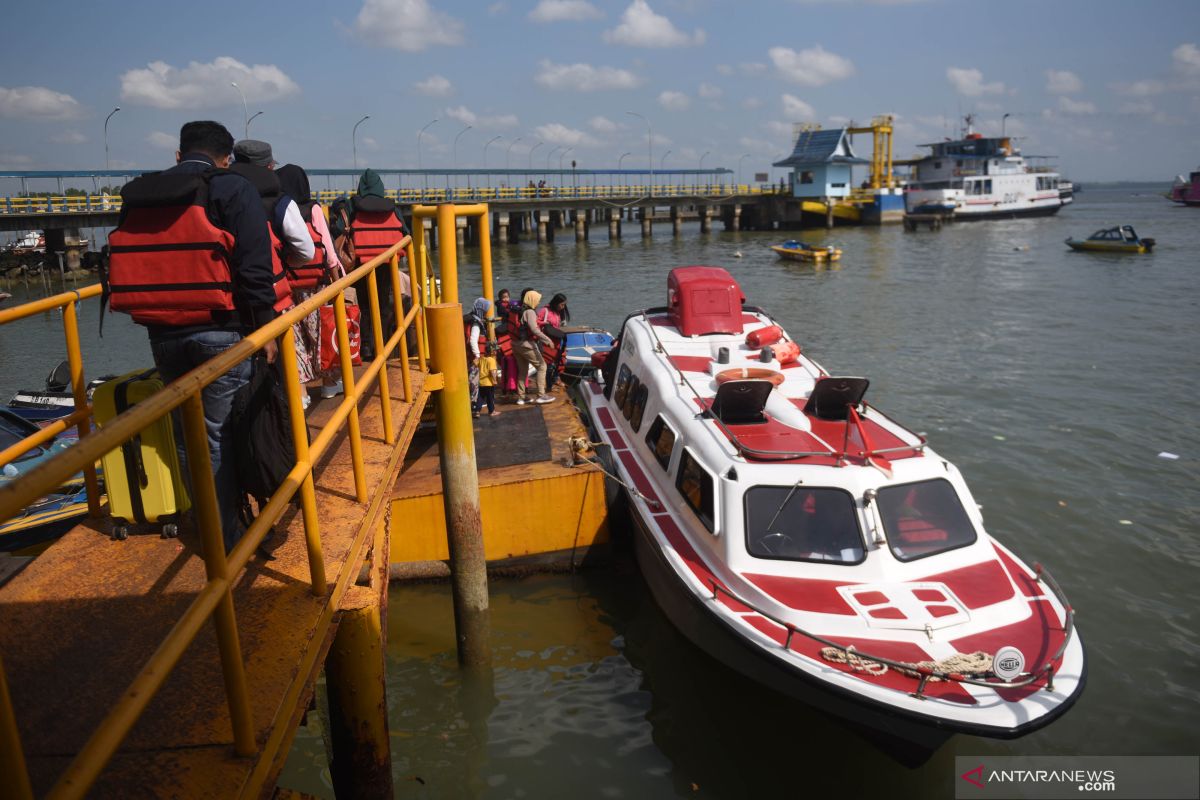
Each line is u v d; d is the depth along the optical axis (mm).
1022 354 20469
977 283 34500
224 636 2492
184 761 2504
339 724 4477
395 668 8070
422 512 9344
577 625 8781
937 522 7129
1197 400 16016
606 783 6582
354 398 4324
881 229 74625
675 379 9867
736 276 39906
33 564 3748
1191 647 8180
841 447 7812
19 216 41500
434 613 8984
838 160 79125
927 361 20000
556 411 11961
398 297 7035
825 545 7012
